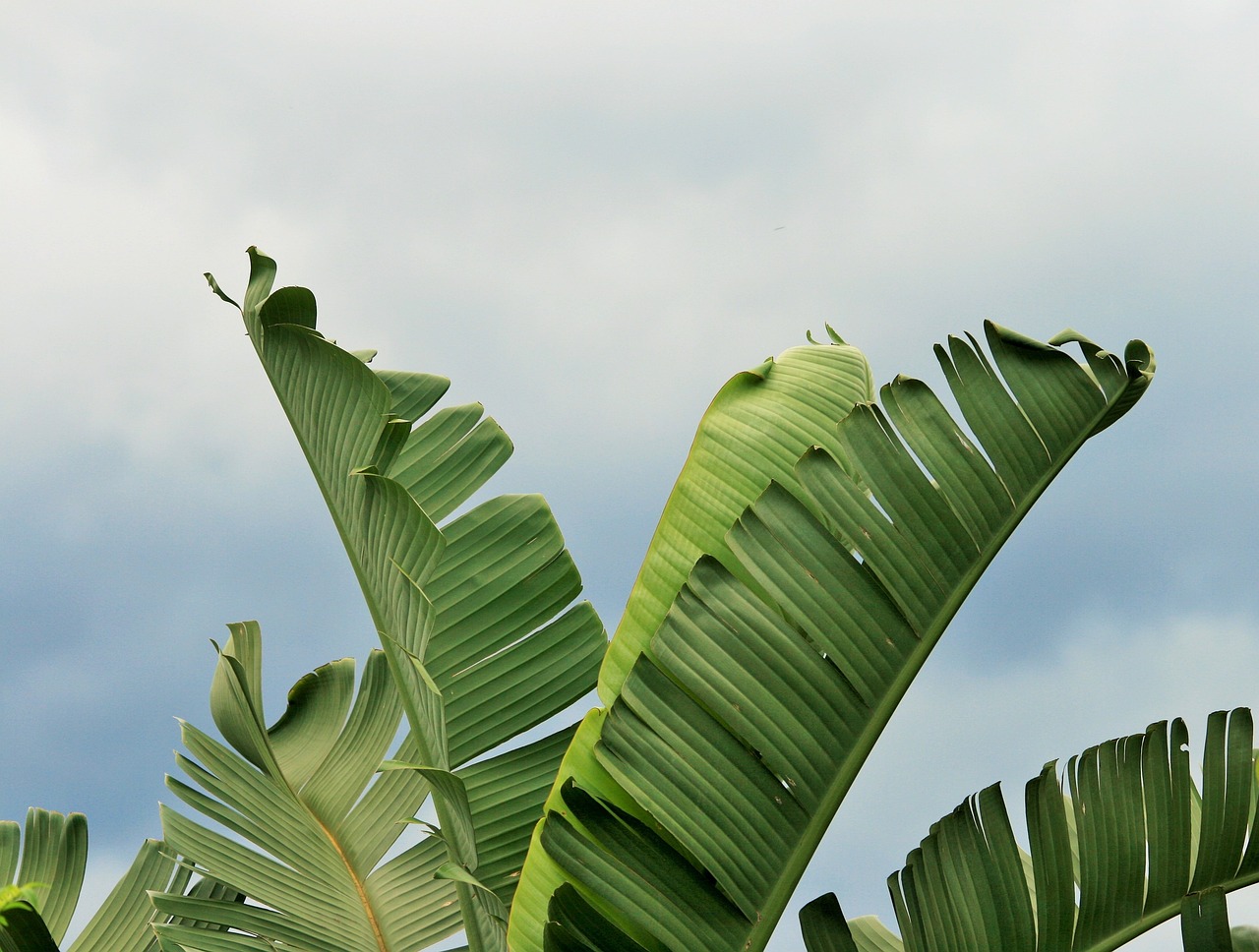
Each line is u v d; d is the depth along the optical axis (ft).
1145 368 19.17
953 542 19.25
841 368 20.12
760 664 19.30
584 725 19.52
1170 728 19.33
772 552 19.36
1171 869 19.12
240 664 21.22
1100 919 19.10
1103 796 19.25
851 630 19.25
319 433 20.63
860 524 19.30
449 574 21.38
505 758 21.08
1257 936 19.58
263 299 20.45
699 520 19.71
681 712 19.34
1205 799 19.19
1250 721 19.27
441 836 19.99
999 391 19.34
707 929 19.21
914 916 19.12
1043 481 19.26
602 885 19.29
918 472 19.31
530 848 19.57
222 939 21.02
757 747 19.22
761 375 20.07
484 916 19.99
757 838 19.22
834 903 19.21
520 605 21.34
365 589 20.68
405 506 20.06
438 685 21.13
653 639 19.40
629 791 19.29
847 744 19.21
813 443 19.81
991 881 19.15
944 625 19.22
